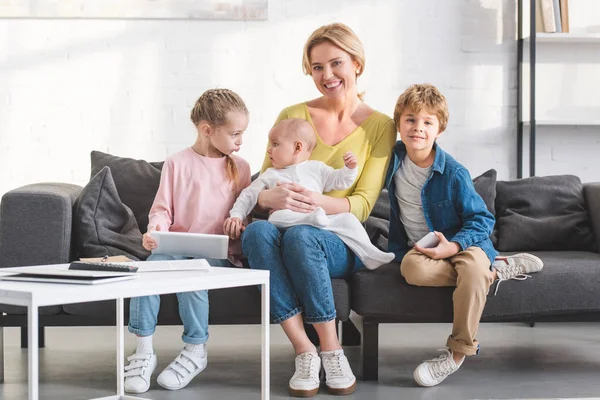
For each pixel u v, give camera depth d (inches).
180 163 102.0
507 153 152.6
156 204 100.8
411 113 100.2
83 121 147.3
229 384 97.2
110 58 147.3
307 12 149.7
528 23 148.3
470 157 152.2
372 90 151.1
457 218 101.6
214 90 103.3
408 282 95.9
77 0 145.6
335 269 96.7
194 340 95.7
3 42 145.7
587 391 93.4
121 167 119.0
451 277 96.0
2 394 92.4
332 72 102.9
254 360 112.8
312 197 96.4
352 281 98.1
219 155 103.8
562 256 109.0
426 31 151.3
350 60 103.8
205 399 89.6
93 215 104.4
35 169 146.9
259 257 92.8
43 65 146.5
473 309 94.0
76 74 147.0
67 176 147.3
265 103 149.9
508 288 97.7
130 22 147.5
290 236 92.2
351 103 105.9
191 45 148.3
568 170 154.2
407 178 103.7
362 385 96.6
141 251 106.1
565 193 124.0
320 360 94.5
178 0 146.9
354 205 98.9
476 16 151.6
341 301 96.4
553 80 153.9
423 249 95.6
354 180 99.0
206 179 101.6
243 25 149.1
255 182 100.7
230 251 99.0
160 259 94.4
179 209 101.1
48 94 146.6
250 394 91.9
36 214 97.8
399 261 104.7
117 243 104.7
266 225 93.6
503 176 152.9
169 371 94.8
